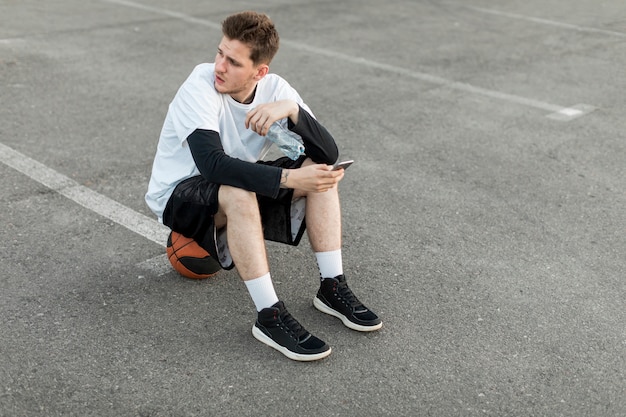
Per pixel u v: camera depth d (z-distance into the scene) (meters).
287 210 3.50
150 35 8.41
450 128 6.18
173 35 8.46
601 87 7.43
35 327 3.43
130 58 7.54
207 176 3.21
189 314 3.60
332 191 3.51
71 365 3.20
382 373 3.26
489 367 3.33
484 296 3.87
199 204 3.31
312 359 3.28
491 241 4.43
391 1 10.89
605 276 4.12
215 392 3.10
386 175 5.25
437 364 3.34
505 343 3.50
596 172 5.49
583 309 3.81
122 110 6.17
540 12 10.68
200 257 3.68
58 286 3.75
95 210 4.52
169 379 3.16
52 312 3.54
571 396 3.18
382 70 7.63
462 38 9.03
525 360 3.39
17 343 3.31
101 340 3.37
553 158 5.69
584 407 3.12
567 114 6.63
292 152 3.38
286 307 3.70
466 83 7.34
